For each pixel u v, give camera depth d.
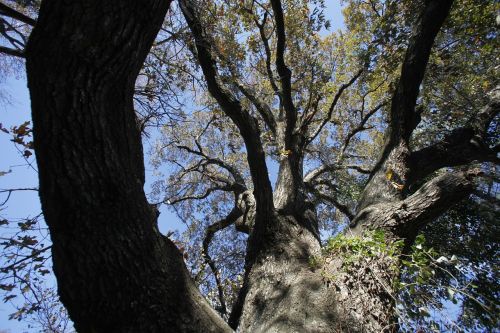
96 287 2.50
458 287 3.82
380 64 7.60
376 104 10.38
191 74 5.98
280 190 6.02
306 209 5.84
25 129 3.33
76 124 2.15
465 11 7.19
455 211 8.23
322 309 3.91
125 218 2.47
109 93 2.23
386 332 3.81
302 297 4.08
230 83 5.92
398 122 6.05
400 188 5.40
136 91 5.43
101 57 2.09
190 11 4.97
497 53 7.65
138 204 2.56
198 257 8.69
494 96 6.58
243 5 6.43
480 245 7.82
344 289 4.06
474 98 7.68
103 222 2.39
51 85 2.06
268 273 4.70
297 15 7.32
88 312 2.59
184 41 5.12
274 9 5.32
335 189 9.38
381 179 5.63
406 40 7.00
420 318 3.64
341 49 9.86
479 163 7.55
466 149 5.95
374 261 4.18
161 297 2.68
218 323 2.95
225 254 10.04
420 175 5.95
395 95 6.12
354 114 11.02
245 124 4.82
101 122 2.23
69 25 2.00
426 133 8.48
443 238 8.09
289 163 6.36
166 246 2.90
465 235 8.23
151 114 5.58
